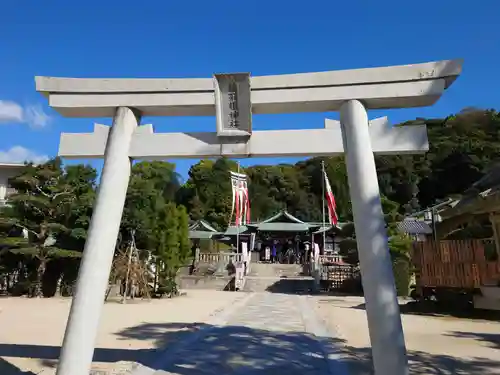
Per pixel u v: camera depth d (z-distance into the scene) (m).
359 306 16.02
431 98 5.16
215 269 29.33
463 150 45.75
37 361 6.46
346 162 5.06
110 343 8.18
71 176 21.36
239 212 29.50
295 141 5.26
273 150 5.27
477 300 13.21
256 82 5.29
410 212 43.59
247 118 5.27
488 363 6.78
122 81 5.51
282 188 60.75
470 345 8.31
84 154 5.59
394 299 4.43
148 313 13.43
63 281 19.95
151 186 25.83
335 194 47.25
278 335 9.44
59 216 20.09
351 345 8.30
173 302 17.50
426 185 48.62
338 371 6.20
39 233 19.33
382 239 4.61
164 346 7.94
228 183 56.66
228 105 5.29
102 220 5.04
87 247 4.95
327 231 38.25
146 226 21.59
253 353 7.48
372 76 5.14
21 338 8.62
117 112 5.51
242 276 27.23
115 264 18.30
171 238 20.28
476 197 12.40
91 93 5.59
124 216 21.50
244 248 33.38
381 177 49.56
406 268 18.94
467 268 13.35
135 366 6.23
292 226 40.25
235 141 5.32
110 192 5.16
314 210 58.16
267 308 15.25
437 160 47.56
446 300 14.24
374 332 4.39
